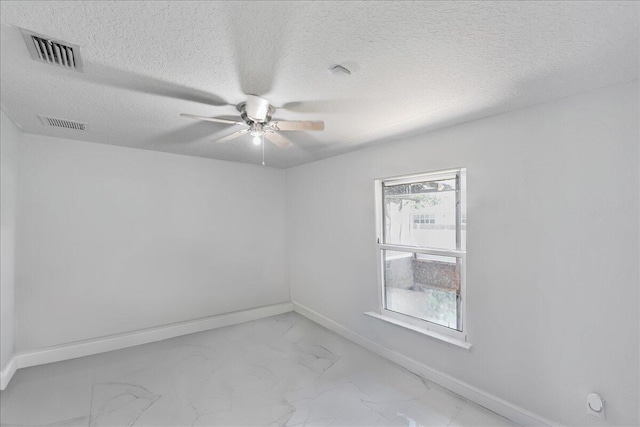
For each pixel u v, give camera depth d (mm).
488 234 2207
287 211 4547
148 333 3387
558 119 1871
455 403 2262
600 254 1715
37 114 2248
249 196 4215
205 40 1285
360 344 3295
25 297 2805
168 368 2793
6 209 2453
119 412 2152
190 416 2117
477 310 2273
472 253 2303
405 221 2898
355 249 3361
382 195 3123
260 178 4320
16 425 2008
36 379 2574
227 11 1103
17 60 1437
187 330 3637
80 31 1214
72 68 1525
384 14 1119
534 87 1736
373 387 2475
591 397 1730
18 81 1668
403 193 2914
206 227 3854
